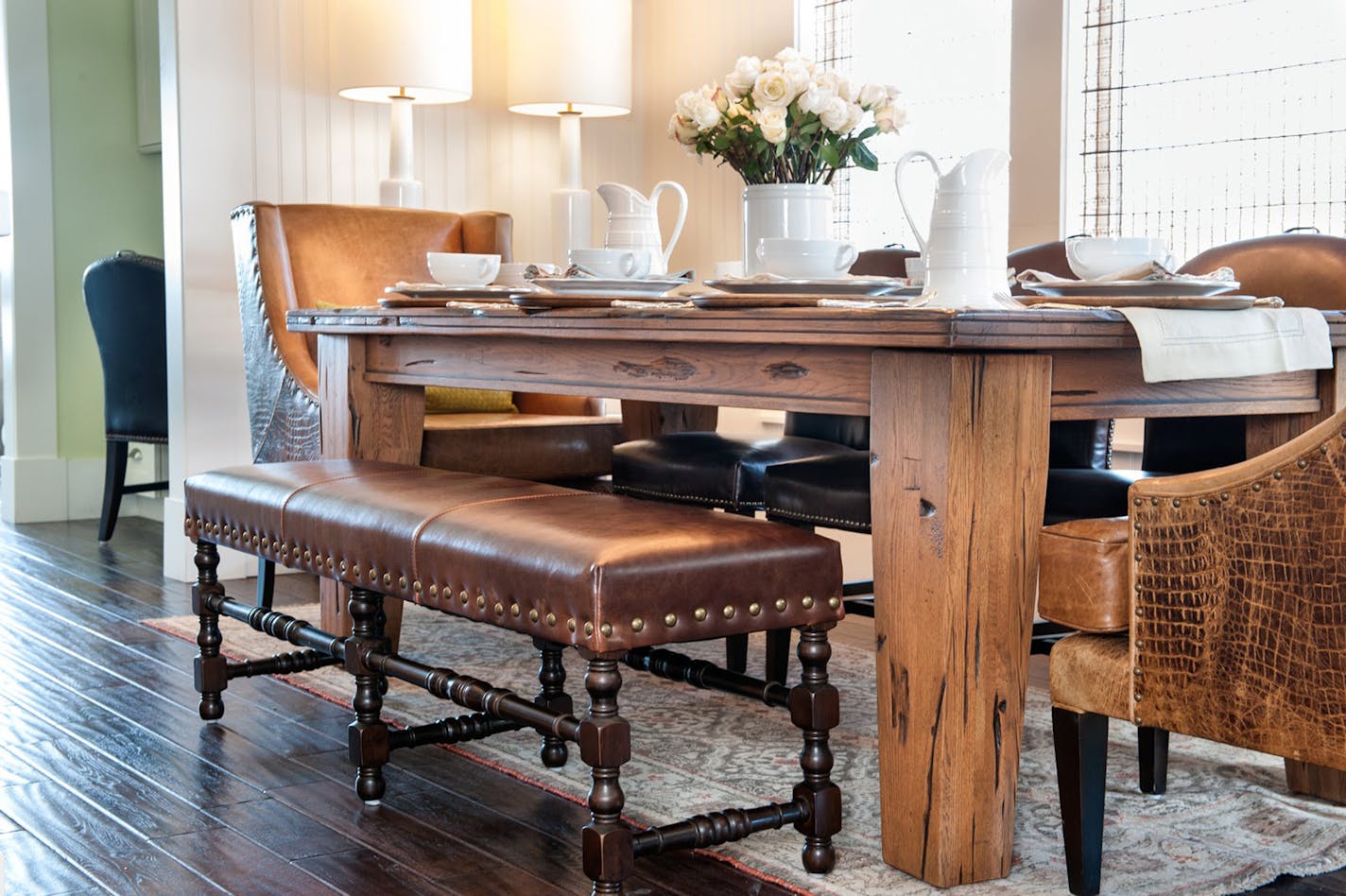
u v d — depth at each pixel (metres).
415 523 2.05
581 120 5.20
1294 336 1.93
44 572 4.39
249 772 2.38
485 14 4.98
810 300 2.00
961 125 4.19
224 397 4.35
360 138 4.67
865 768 2.40
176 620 3.66
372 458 3.02
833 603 1.89
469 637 3.47
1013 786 1.88
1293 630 1.55
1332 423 1.50
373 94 4.46
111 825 2.11
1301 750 1.56
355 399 3.00
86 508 5.62
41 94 5.38
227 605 2.63
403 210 3.97
